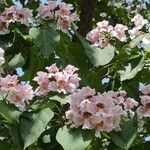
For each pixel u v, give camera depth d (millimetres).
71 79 810
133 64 933
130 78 914
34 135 738
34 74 1010
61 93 802
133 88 960
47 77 813
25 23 957
